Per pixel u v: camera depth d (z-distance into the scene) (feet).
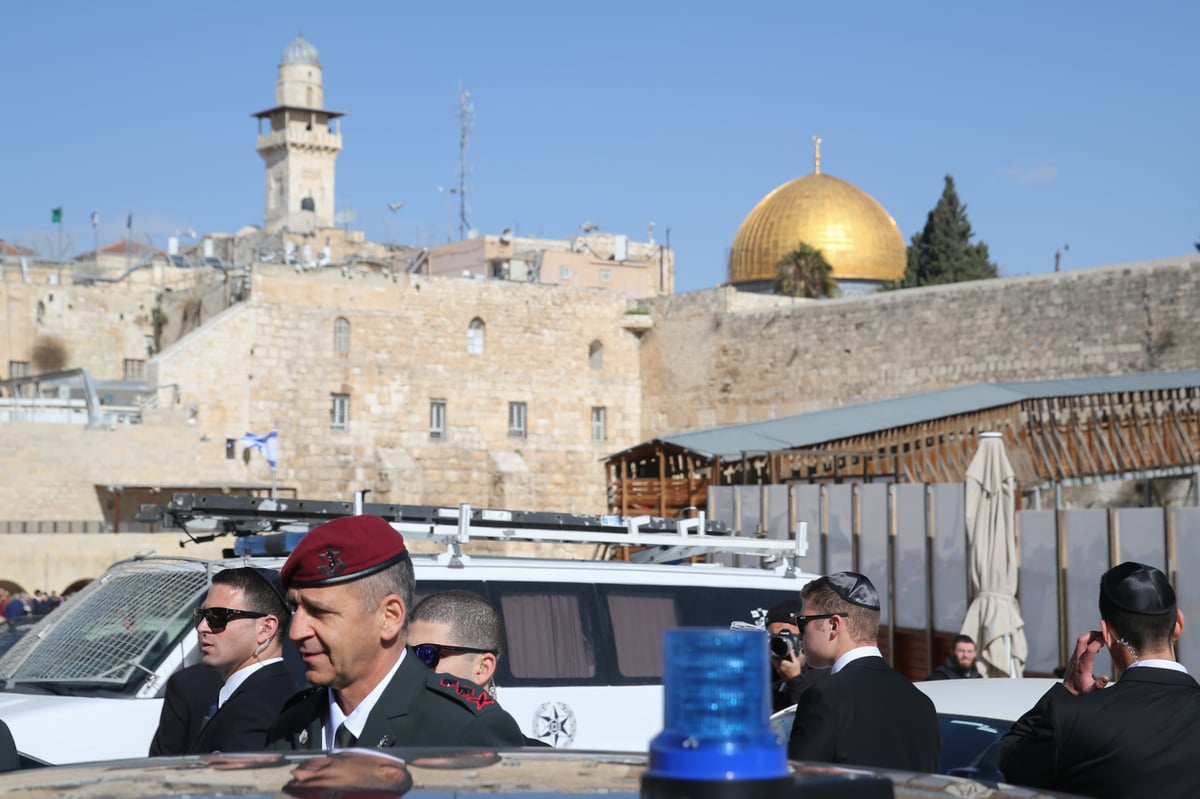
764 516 86.02
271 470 180.04
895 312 176.65
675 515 126.11
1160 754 17.10
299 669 28.63
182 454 156.35
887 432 112.78
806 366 186.09
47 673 31.96
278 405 183.32
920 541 72.95
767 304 201.77
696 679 6.72
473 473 195.83
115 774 8.86
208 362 178.29
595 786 8.13
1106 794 17.22
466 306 198.18
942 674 47.83
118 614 32.73
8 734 19.31
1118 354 154.10
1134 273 153.28
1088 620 62.75
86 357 207.41
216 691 23.93
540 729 31.89
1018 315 163.73
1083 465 119.44
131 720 29.50
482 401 198.70
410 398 193.26
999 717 24.64
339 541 14.85
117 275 231.30
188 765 9.15
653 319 208.33
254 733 19.70
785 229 303.48
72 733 29.01
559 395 203.92
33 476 148.66
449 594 20.16
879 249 303.48
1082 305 157.89
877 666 20.45
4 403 162.20
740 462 112.57
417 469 187.83
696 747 6.61
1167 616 18.13
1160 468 123.34
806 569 82.33
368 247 263.29
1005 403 117.08
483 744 15.08
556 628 32.96
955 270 281.13
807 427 117.08
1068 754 17.53
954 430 114.32
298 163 304.30
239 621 21.20
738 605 35.47
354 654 14.93
